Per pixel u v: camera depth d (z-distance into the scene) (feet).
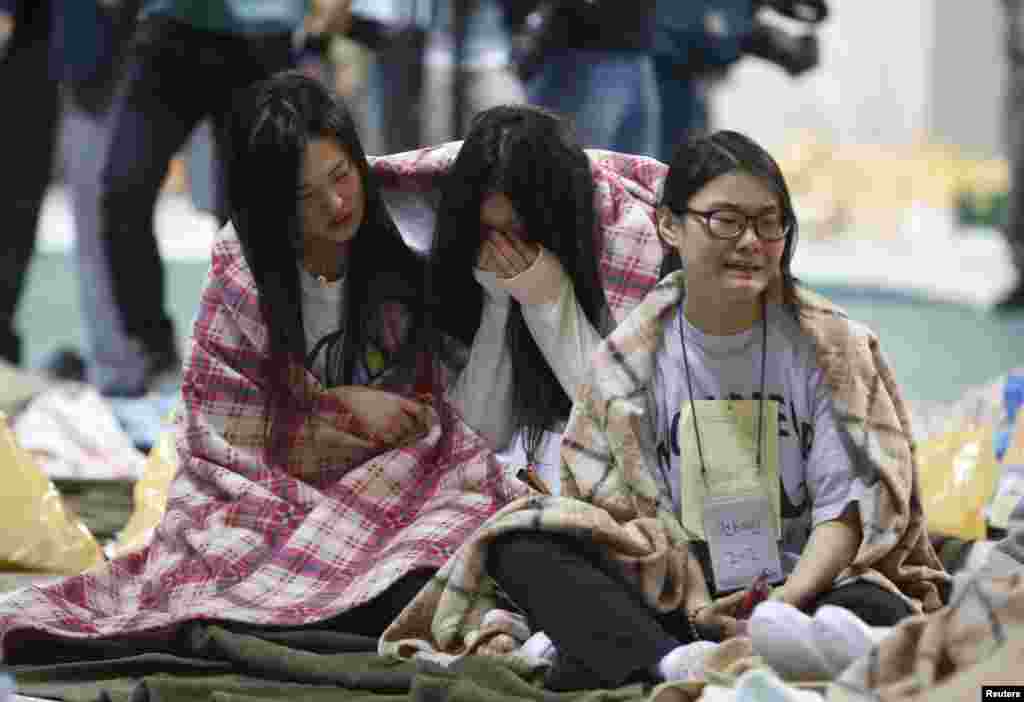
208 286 34.27
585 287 33.04
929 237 139.23
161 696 28.14
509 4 60.29
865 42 158.10
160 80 57.06
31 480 36.60
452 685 27.04
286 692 28.35
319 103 32.12
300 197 31.96
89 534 36.78
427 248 34.71
